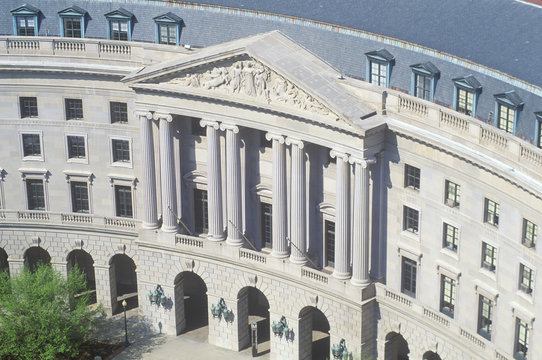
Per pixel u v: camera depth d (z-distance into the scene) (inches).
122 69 5831.7
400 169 5206.7
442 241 5128.0
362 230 5329.7
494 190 4788.4
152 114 5748.0
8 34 6063.0
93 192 6166.3
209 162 5713.6
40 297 5698.8
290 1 5659.5
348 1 5526.6
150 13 5895.7
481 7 5172.2
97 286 6235.2
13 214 6245.1
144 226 5964.6
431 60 5078.7
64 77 5959.6
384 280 5462.6
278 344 5767.7
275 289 5703.7
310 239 5639.8
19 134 6127.0
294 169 5457.7
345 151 5221.5
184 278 6358.3
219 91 5516.7
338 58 5388.8
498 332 4953.3
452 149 4874.5
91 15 5989.2
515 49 4889.3
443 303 5231.3
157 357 5880.9
